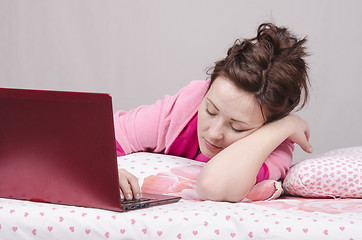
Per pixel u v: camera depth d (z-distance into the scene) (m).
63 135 1.13
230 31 3.13
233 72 1.37
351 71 3.00
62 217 1.08
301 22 3.02
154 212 1.11
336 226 1.03
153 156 1.66
